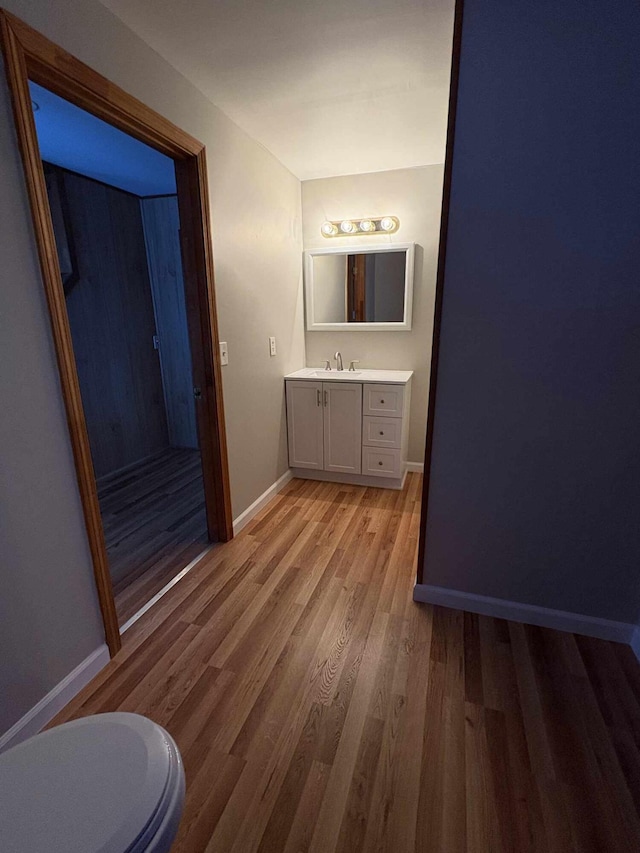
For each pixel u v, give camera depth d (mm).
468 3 1244
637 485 1505
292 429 3189
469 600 1817
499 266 1438
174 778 767
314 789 1147
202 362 2133
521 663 1553
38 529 1263
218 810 1102
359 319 3312
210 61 1696
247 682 1483
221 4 1370
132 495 3096
